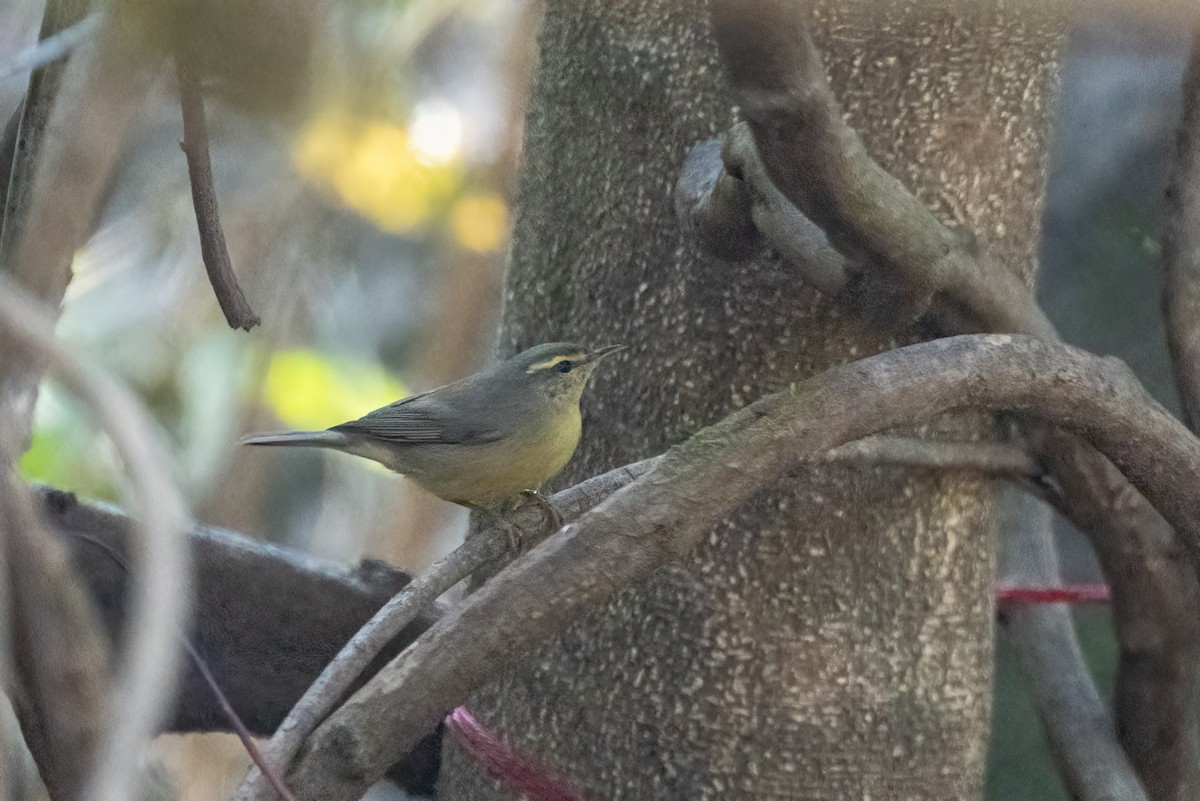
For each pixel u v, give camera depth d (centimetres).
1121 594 564
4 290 196
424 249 1518
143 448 187
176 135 745
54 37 325
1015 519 692
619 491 445
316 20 185
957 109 514
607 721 532
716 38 387
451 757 593
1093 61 710
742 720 518
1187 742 589
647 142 539
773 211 480
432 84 1148
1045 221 822
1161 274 584
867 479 517
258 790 421
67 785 238
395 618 487
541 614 428
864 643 521
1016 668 779
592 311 561
